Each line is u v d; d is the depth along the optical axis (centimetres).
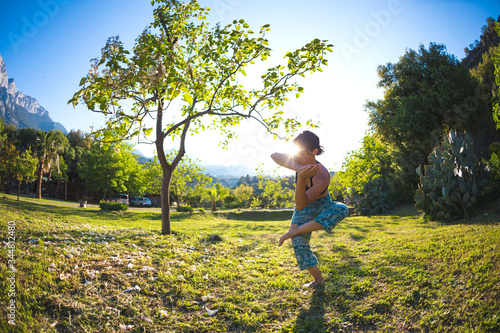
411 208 1605
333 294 315
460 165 842
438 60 1700
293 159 303
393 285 319
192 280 369
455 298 260
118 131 511
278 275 403
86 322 243
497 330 200
